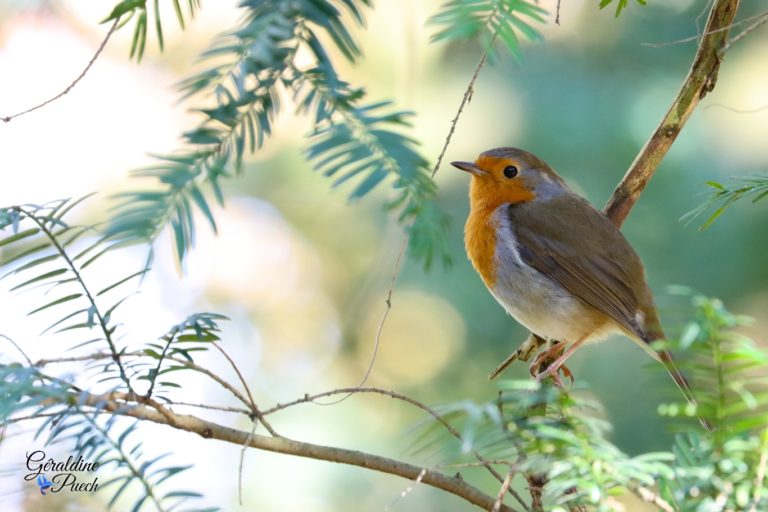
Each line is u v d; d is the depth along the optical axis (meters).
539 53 10.60
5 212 3.53
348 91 3.32
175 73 13.18
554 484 3.15
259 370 13.31
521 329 10.84
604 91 10.40
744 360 2.95
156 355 3.78
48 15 11.95
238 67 3.29
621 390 10.23
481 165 9.23
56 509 6.00
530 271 8.78
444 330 11.84
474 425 2.80
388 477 11.05
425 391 11.62
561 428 3.20
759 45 10.54
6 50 12.34
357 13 3.48
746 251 10.02
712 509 2.96
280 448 4.05
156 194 3.15
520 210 9.01
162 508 3.15
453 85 10.46
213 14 12.09
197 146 3.28
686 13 10.47
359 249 12.98
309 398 4.07
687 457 3.12
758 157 10.30
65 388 3.40
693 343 2.95
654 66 10.44
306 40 3.34
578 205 8.98
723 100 10.53
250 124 3.28
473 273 10.86
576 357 10.59
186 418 3.85
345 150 3.25
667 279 10.05
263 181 12.49
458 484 4.19
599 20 10.63
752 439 3.07
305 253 13.34
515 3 3.75
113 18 3.61
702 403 3.03
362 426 11.88
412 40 5.17
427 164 3.32
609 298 8.39
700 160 10.30
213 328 3.87
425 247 3.51
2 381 3.32
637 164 7.21
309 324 13.57
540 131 10.33
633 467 3.09
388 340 12.55
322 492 11.02
